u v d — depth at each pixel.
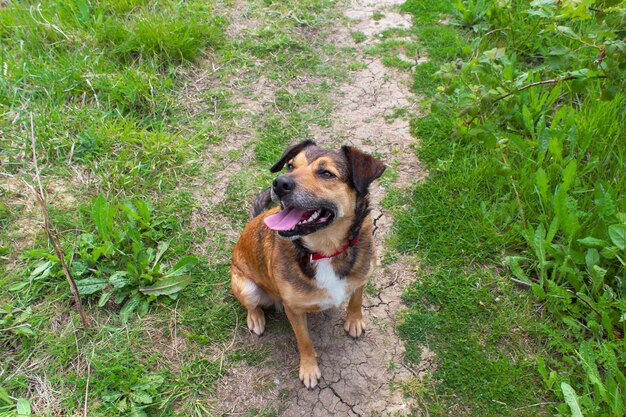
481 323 1.35
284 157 1.25
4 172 1.70
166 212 1.62
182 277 1.43
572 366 1.24
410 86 2.06
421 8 2.46
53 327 1.35
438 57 2.17
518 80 1.46
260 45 2.23
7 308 1.35
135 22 2.21
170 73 2.05
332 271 1.18
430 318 1.37
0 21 2.23
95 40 2.12
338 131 1.89
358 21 2.41
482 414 1.20
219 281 1.48
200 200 1.67
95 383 1.25
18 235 1.54
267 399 1.25
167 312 1.40
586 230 1.41
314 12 2.45
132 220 1.56
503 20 2.17
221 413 1.22
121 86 1.90
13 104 1.84
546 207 1.50
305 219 1.13
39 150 1.75
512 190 1.58
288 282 1.17
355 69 2.14
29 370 1.27
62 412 1.20
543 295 1.35
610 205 1.36
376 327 1.37
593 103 1.71
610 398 1.13
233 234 1.59
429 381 1.26
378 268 1.49
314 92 2.04
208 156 1.81
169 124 1.91
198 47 2.17
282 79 2.10
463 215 1.57
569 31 1.28
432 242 1.53
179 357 1.32
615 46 1.17
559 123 1.70
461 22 2.32
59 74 1.93
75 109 1.85
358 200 1.17
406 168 1.75
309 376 1.26
